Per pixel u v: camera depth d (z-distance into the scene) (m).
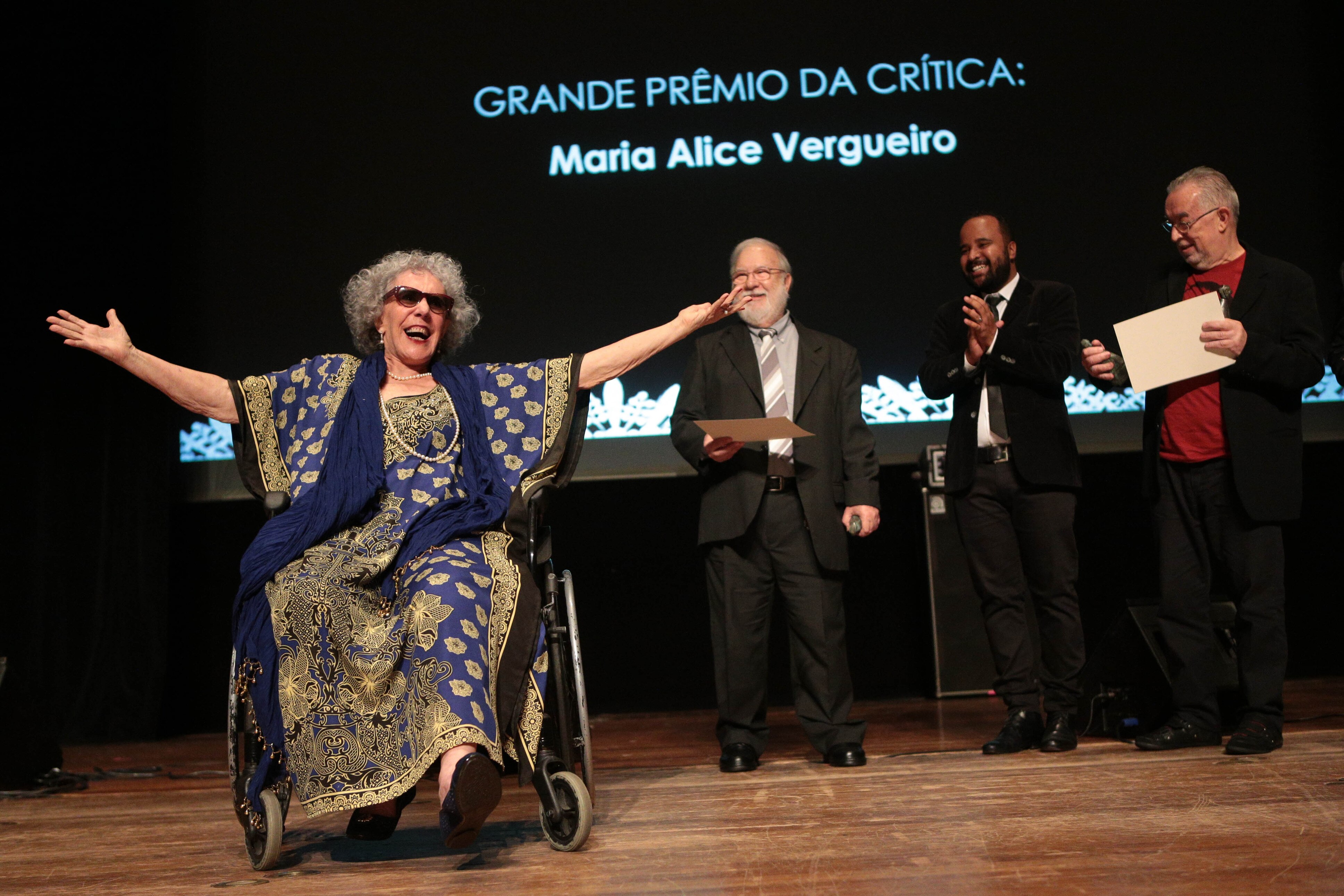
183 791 2.77
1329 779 2.06
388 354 2.15
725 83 4.52
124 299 4.35
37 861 1.90
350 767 1.67
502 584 1.82
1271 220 4.38
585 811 1.74
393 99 4.51
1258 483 2.50
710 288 4.43
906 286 4.42
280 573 1.83
